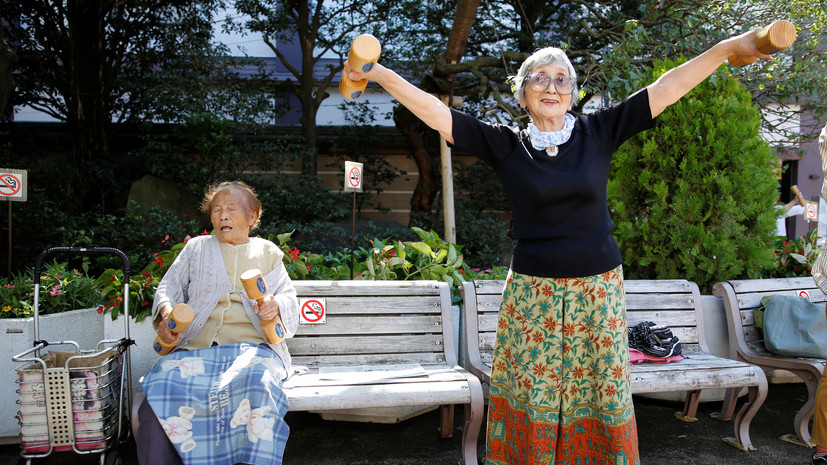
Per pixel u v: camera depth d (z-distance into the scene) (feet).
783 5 17.04
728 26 17.76
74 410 7.92
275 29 34.53
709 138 12.26
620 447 6.81
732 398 11.21
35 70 31.91
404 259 12.35
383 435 10.73
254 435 7.15
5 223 25.79
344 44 35.78
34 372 7.82
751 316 11.82
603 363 6.81
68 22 30.76
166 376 7.47
